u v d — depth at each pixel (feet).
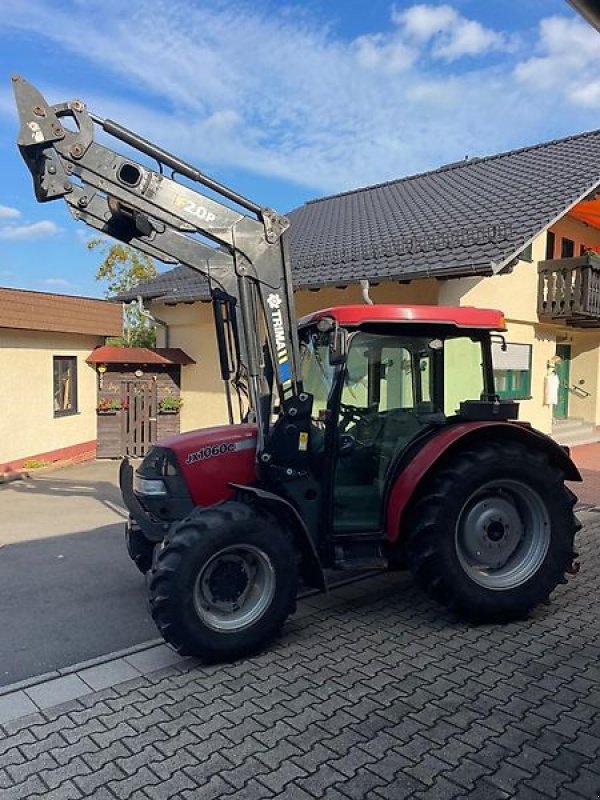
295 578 13.57
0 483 35.01
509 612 14.76
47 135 14.11
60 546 22.66
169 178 14.58
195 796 8.89
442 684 11.96
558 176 39.04
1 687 12.18
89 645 14.37
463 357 16.55
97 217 14.75
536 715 10.82
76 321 41.27
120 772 9.46
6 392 36.78
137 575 19.39
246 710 11.14
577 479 16.44
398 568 16.99
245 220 14.75
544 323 44.04
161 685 12.14
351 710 11.06
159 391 47.24
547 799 8.70
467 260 29.22
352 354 15.14
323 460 14.87
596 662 12.84
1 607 16.74
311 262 38.78
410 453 15.08
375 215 47.73
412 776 9.23
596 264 40.70
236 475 15.02
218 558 13.07
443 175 53.01
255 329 14.92
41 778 9.36
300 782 9.14
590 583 17.81
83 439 44.14
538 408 44.45
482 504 15.16
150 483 15.25
